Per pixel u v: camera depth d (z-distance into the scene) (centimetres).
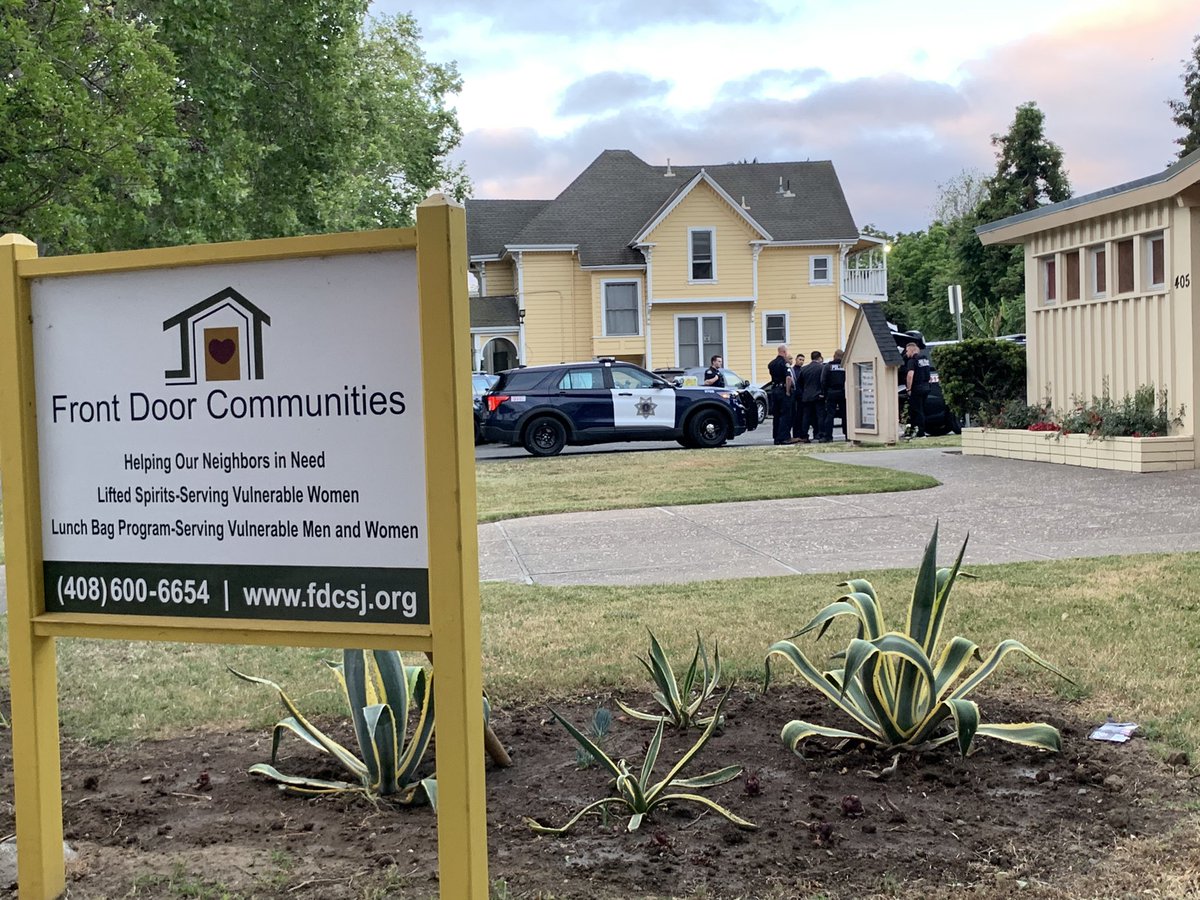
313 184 2567
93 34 1605
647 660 563
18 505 331
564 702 514
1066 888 316
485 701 423
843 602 438
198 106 2111
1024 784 396
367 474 303
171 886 337
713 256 4062
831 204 4281
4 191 1438
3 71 1484
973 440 1612
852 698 444
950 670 429
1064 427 1405
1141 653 541
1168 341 1288
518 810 388
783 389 2203
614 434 2164
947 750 432
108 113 1515
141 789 419
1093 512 999
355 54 3284
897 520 1016
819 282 4188
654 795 375
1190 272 1248
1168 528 899
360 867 345
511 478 1585
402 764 404
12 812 404
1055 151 5538
